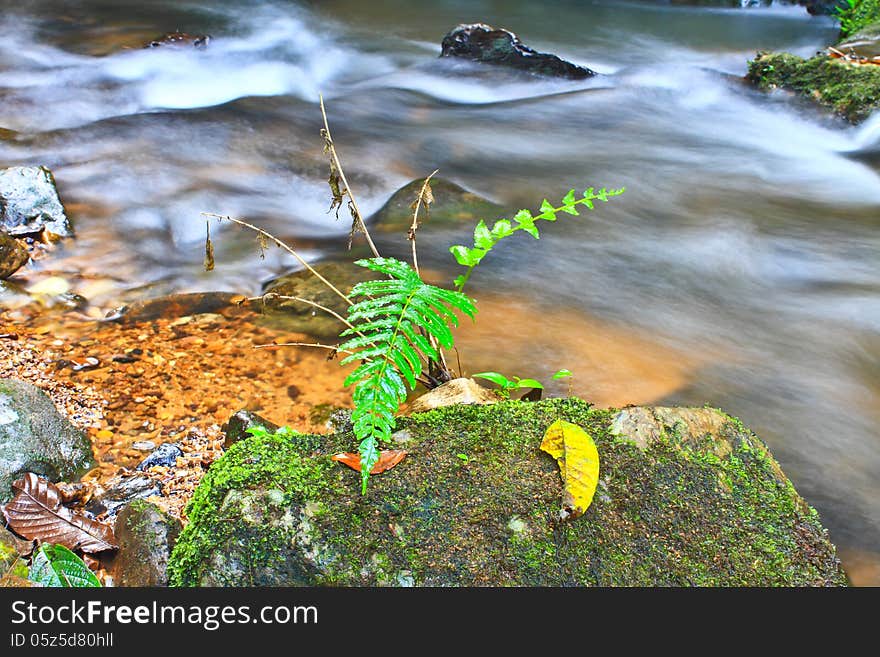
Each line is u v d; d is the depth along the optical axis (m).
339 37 13.61
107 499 3.42
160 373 4.48
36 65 11.05
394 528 2.55
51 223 6.21
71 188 7.18
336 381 4.49
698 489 2.77
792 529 2.71
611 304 5.69
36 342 4.73
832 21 14.78
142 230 6.53
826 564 2.64
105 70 10.99
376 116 9.91
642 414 2.99
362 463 2.55
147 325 5.01
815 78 9.84
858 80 9.41
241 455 2.80
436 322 2.97
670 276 6.17
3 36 12.29
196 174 7.71
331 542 2.50
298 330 5.01
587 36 14.14
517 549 2.52
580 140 9.30
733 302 5.84
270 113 9.69
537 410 3.05
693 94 10.70
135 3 14.71
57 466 3.53
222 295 5.43
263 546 2.50
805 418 4.50
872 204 7.62
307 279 5.68
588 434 2.89
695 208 7.47
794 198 7.76
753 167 8.52
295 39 13.30
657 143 9.23
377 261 3.18
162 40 12.41
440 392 3.61
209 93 10.38
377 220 6.93
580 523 2.61
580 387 4.63
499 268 6.15
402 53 12.84
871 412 4.59
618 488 2.72
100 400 4.18
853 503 3.84
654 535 2.62
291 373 4.55
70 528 3.12
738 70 12.04
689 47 13.46
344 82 11.46
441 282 5.88
